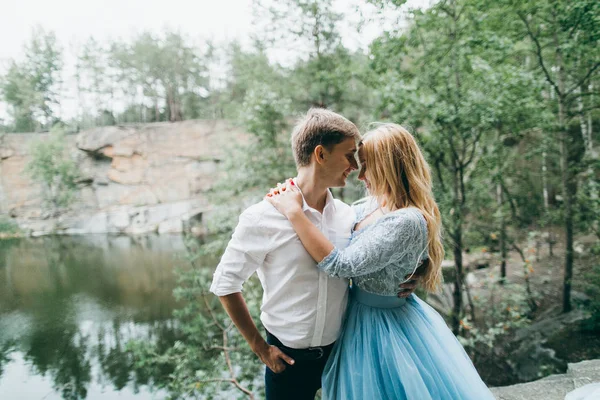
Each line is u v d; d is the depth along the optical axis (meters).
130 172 28.58
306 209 1.40
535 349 6.57
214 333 6.27
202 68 35.84
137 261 19.48
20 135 30.64
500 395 2.39
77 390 8.94
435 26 5.47
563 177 7.21
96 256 21.06
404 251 1.36
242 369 5.56
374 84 6.16
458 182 6.68
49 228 28.12
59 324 12.55
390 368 1.39
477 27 5.31
